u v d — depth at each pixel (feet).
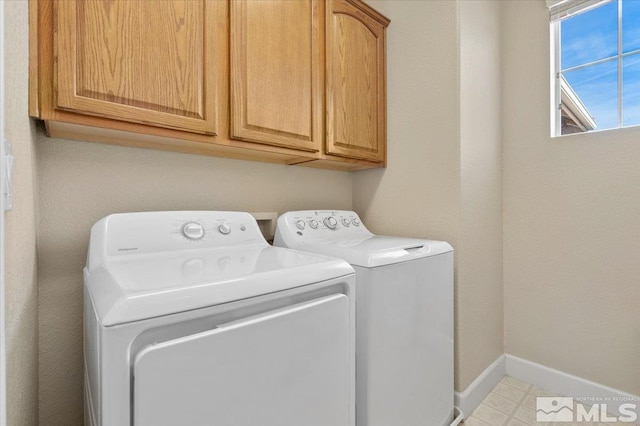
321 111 4.96
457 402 4.94
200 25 3.59
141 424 1.72
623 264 4.98
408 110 5.76
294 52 4.52
